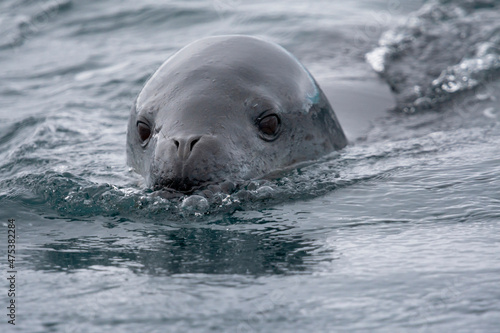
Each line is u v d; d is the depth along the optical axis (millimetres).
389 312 10117
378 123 24328
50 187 17109
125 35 40438
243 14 43219
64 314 10406
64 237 14125
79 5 45938
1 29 42219
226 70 17484
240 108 16875
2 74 34406
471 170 17797
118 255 12867
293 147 18250
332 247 12867
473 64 31281
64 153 21391
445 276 11289
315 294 10766
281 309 10281
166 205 15320
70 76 33469
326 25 40250
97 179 17969
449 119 24953
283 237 13523
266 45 18953
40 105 28828
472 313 9984
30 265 12539
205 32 40062
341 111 24656
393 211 14961
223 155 15766
